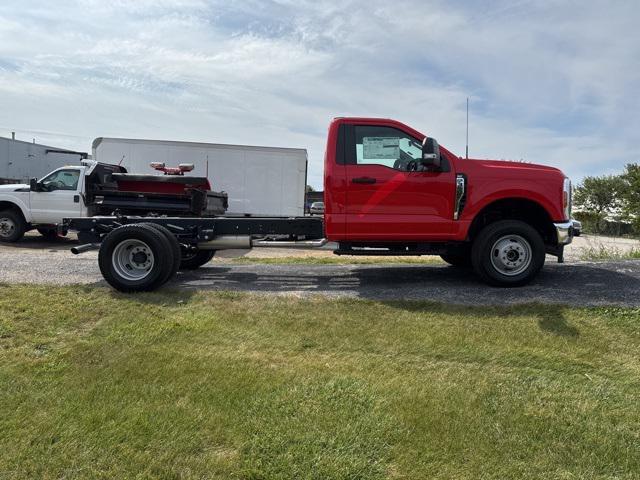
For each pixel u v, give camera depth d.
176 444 2.68
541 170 6.32
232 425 2.88
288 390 3.32
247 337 4.40
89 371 3.61
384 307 5.27
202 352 4.02
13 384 3.37
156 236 5.91
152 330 4.50
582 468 2.56
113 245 5.88
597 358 4.00
